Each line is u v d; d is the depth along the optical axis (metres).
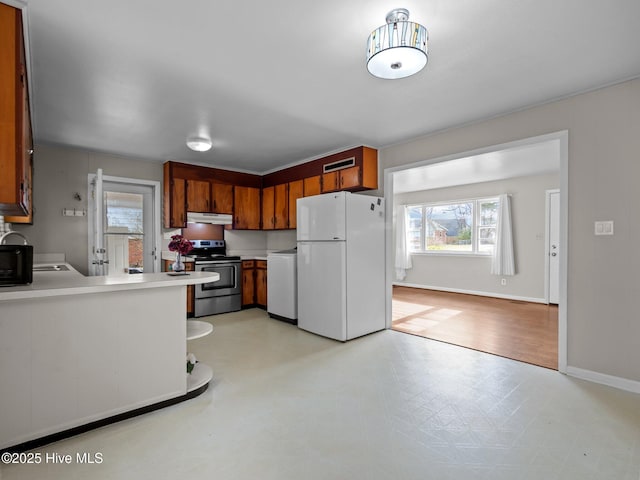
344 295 3.67
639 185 2.46
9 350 1.76
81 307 1.96
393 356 3.23
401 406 2.27
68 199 4.26
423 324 4.47
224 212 5.32
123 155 4.59
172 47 2.10
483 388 2.54
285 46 2.09
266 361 3.10
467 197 6.91
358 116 3.24
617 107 2.56
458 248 7.19
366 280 3.93
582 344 2.73
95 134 3.73
